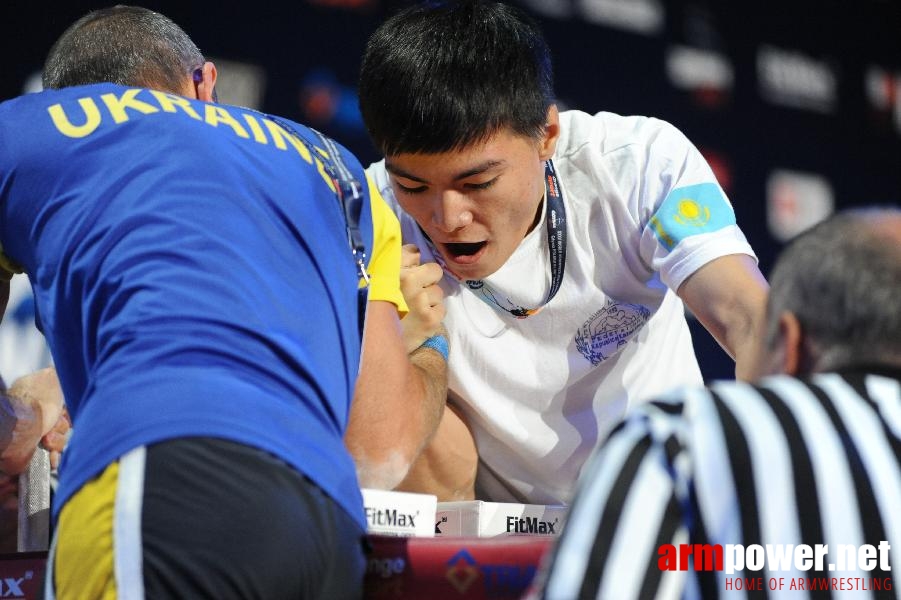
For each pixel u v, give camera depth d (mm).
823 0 12062
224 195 3061
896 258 2512
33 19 8711
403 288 4129
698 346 10617
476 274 4551
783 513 2277
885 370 2512
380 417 3375
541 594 2258
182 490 2596
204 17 9219
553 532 4332
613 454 2346
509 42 4160
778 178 11617
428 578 3080
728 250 4555
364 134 9758
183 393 2697
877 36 12320
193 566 2551
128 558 2559
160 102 3328
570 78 10703
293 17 9547
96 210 3035
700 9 11430
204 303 2838
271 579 2607
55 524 2803
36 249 3123
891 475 2342
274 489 2656
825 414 2395
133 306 2834
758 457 2307
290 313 2973
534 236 4887
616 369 5277
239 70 9305
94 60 3941
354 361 3191
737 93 11492
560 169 4957
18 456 4664
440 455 5312
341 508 2826
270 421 2744
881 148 12141
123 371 2750
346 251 3340
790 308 2596
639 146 4910
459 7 4234
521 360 5191
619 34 10984
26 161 3176
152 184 3049
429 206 4227
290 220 3158
